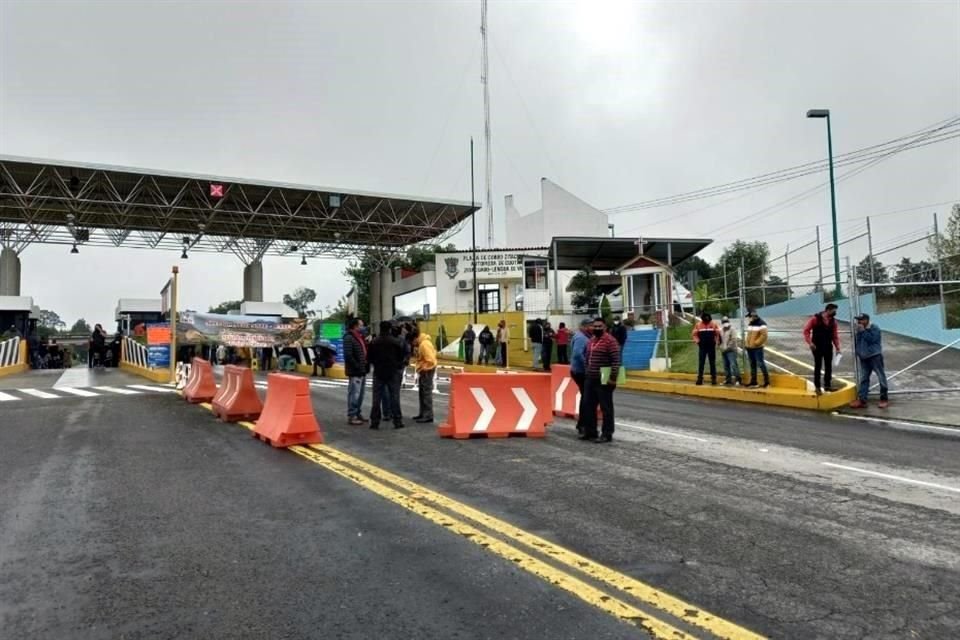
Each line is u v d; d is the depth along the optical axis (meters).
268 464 7.64
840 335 20.88
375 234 43.34
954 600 3.83
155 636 3.41
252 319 16.97
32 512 5.68
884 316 21.66
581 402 9.60
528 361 26.50
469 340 26.23
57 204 34.09
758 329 14.96
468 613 3.65
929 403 12.93
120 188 33.97
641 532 5.07
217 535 5.04
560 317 29.77
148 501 6.02
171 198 35.97
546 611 3.68
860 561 4.46
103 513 5.63
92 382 19.27
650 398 15.54
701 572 4.25
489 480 6.82
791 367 17.70
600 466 7.55
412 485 6.59
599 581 4.10
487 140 41.22
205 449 8.60
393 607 3.73
